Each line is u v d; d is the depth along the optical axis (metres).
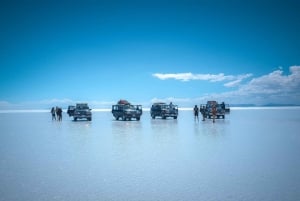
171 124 27.56
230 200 5.64
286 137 15.80
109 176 7.62
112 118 43.47
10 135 18.20
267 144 13.14
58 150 11.98
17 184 6.90
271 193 6.03
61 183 6.96
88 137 16.83
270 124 26.39
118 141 14.84
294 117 41.19
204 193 6.09
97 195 6.05
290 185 6.59
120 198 5.85
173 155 10.58
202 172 7.95
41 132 20.27
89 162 9.45
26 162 9.51
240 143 13.58
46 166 8.88
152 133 18.80
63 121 35.34
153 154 10.83
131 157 10.25
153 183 6.92
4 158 10.22
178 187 6.56
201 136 16.73
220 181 7.01
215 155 10.46
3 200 5.75
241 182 6.89
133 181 7.11
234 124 26.75
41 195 6.05
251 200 5.62
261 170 8.06
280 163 8.94
